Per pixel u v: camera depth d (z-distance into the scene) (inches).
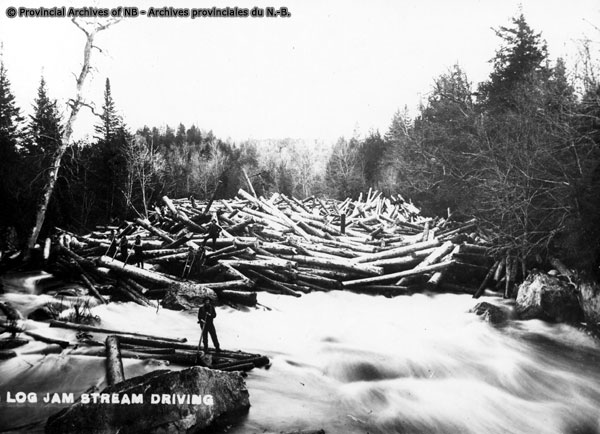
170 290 522.9
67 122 700.0
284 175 2516.0
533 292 549.3
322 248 816.9
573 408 349.4
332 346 424.2
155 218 970.7
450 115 1040.2
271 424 248.5
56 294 501.4
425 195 1258.6
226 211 1005.2
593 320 494.0
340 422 268.8
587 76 573.6
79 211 1250.0
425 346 446.6
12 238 848.3
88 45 699.4
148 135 3467.0
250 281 576.4
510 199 663.8
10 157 960.9
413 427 283.6
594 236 506.9
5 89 1440.7
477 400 341.7
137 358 318.0
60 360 301.0
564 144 598.9
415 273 696.4
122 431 214.4
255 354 359.6
